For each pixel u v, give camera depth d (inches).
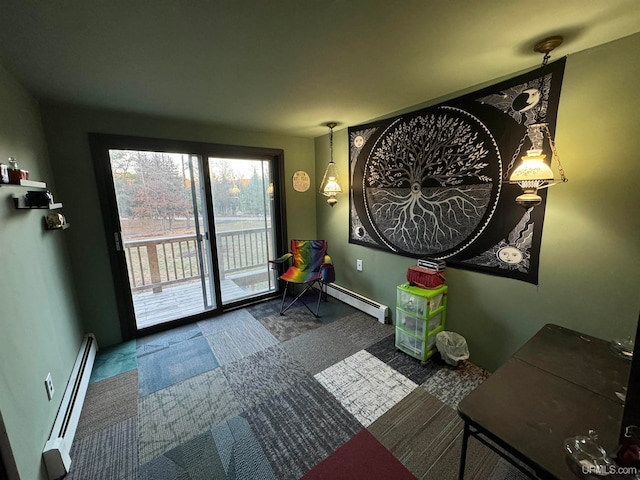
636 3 40.8
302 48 53.2
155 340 102.4
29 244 59.0
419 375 80.7
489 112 71.9
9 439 41.6
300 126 115.2
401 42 51.7
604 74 54.0
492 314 78.6
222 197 122.3
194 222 115.8
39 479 48.7
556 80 59.9
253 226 134.0
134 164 101.2
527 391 41.9
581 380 44.1
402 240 101.7
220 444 59.3
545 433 34.7
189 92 75.2
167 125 101.3
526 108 65.3
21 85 67.1
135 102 82.2
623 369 46.7
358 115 100.5
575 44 54.0
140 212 104.3
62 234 83.5
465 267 83.3
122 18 42.5
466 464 53.9
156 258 121.1
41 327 59.5
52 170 84.0
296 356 91.2
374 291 118.4
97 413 68.1
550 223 64.6
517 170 57.5
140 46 51.3
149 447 58.9
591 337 57.3
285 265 140.3
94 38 48.1
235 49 53.2
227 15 42.3
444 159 84.0
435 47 53.7
